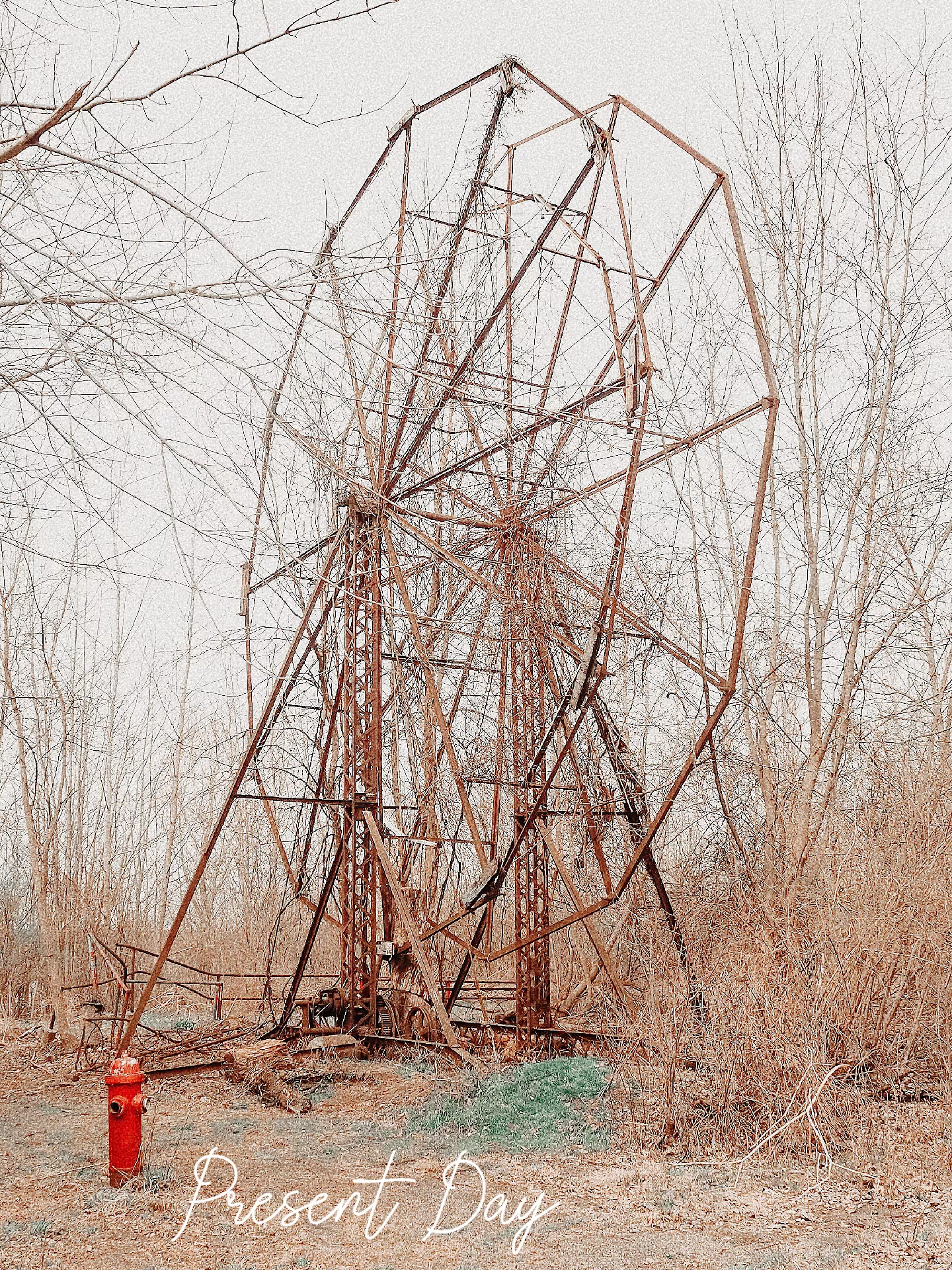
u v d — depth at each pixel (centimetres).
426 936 988
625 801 1020
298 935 1747
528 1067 864
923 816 934
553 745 1146
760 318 845
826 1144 653
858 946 810
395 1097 866
